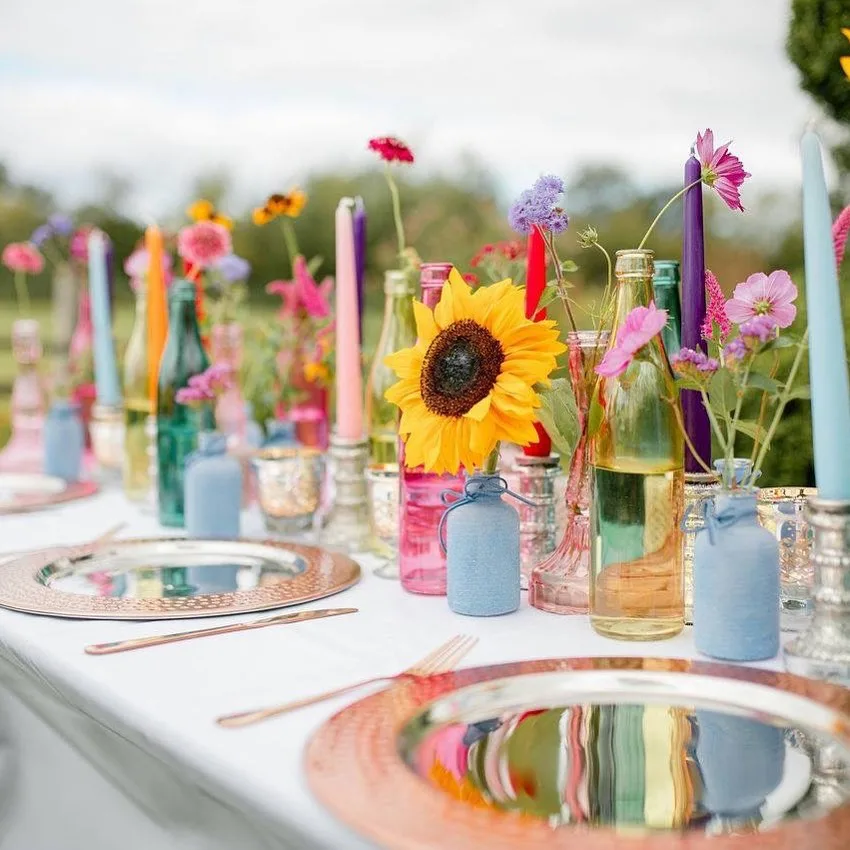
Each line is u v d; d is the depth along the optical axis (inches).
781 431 58.2
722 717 27.5
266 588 41.8
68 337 87.2
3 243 288.0
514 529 38.7
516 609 39.2
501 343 35.8
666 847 18.9
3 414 110.3
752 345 31.1
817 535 30.1
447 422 36.2
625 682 29.3
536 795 23.4
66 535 57.3
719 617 32.3
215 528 52.4
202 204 70.5
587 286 232.8
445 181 304.7
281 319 66.5
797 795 23.1
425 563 41.6
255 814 23.6
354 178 320.5
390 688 28.8
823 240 29.0
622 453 34.6
